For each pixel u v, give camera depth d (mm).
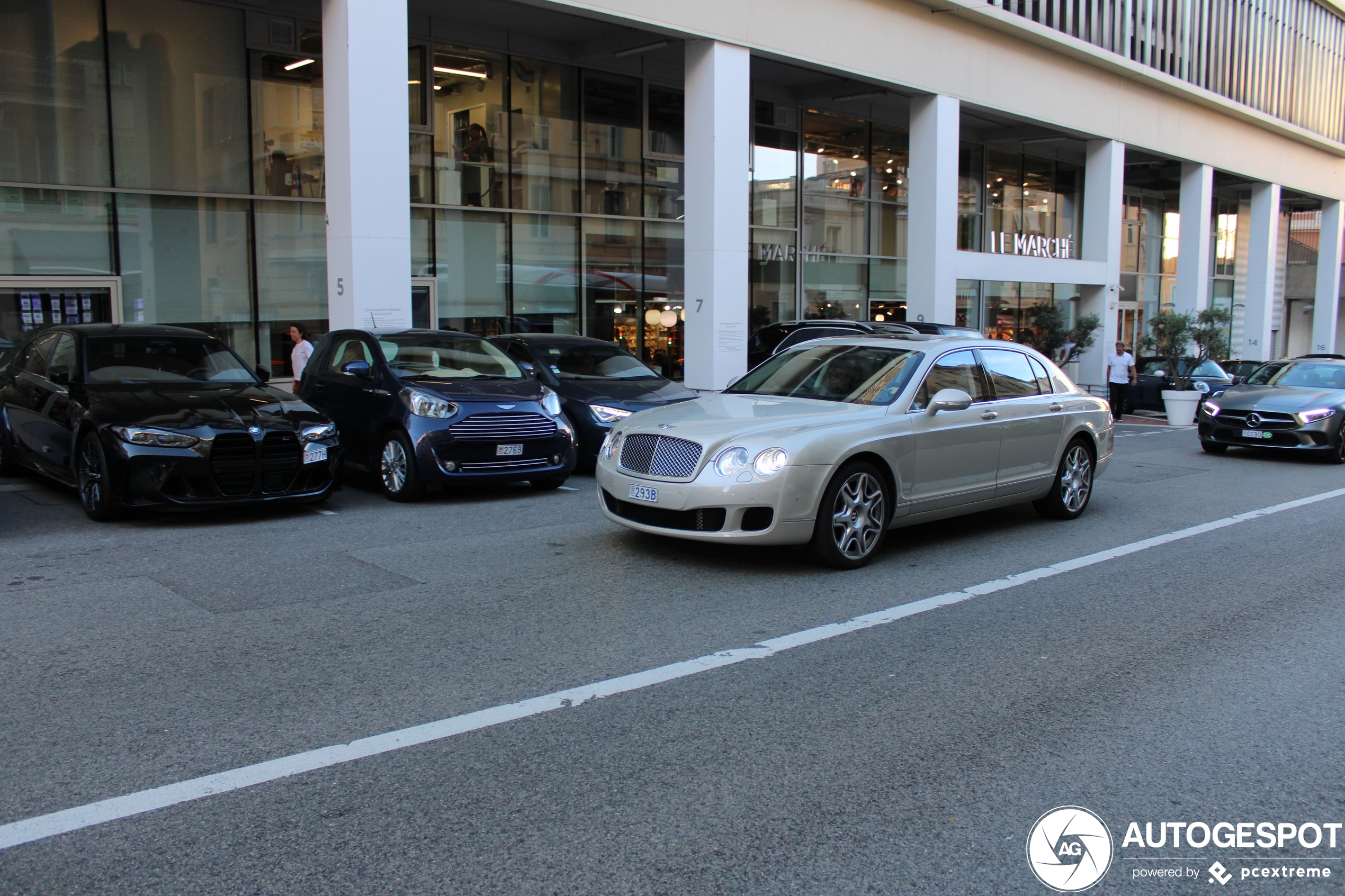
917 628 5559
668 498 6520
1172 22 29188
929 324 17031
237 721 4031
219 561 6766
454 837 3160
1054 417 8484
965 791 3580
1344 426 13859
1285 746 4059
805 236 24734
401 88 13039
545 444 9586
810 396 7590
